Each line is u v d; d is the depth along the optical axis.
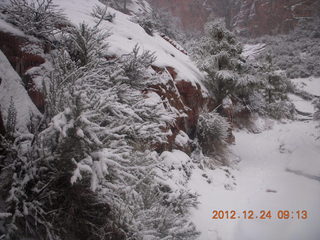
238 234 4.36
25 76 3.46
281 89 15.51
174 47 12.30
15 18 3.78
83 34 3.40
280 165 8.90
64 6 7.14
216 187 6.05
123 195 2.41
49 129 1.90
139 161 2.87
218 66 9.41
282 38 31.25
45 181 2.10
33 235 2.02
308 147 10.34
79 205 2.23
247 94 13.34
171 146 5.90
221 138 7.84
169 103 6.19
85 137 1.84
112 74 3.02
